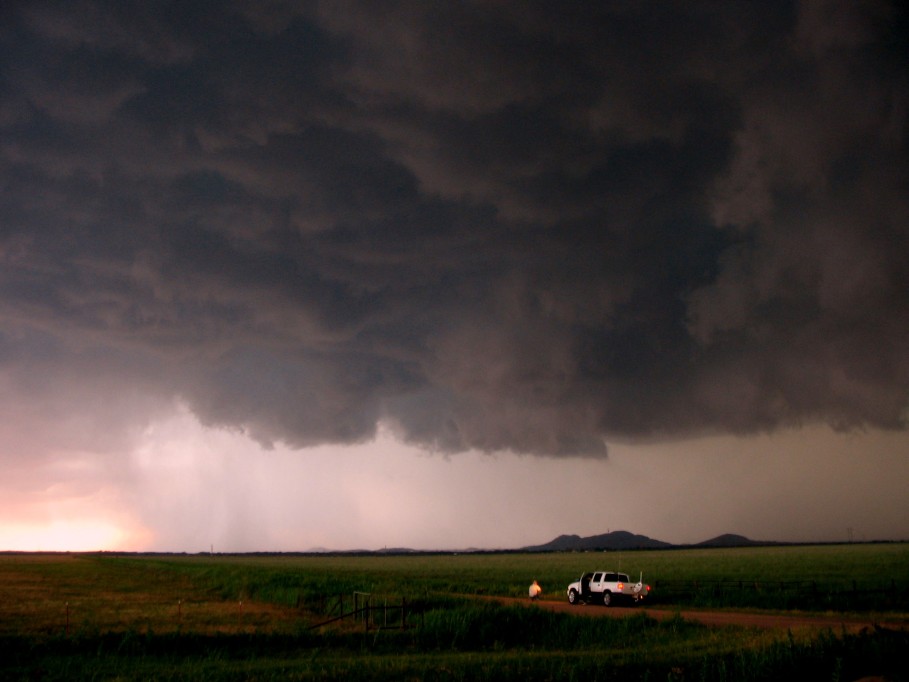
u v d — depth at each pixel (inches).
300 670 780.6
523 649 1015.6
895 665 753.6
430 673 737.0
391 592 1871.3
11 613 1446.9
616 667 748.0
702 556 5915.4
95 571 3796.8
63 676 786.8
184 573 3410.4
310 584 2175.2
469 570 3969.0
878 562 3651.6
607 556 7411.4
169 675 768.3
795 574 2669.8
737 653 765.9
